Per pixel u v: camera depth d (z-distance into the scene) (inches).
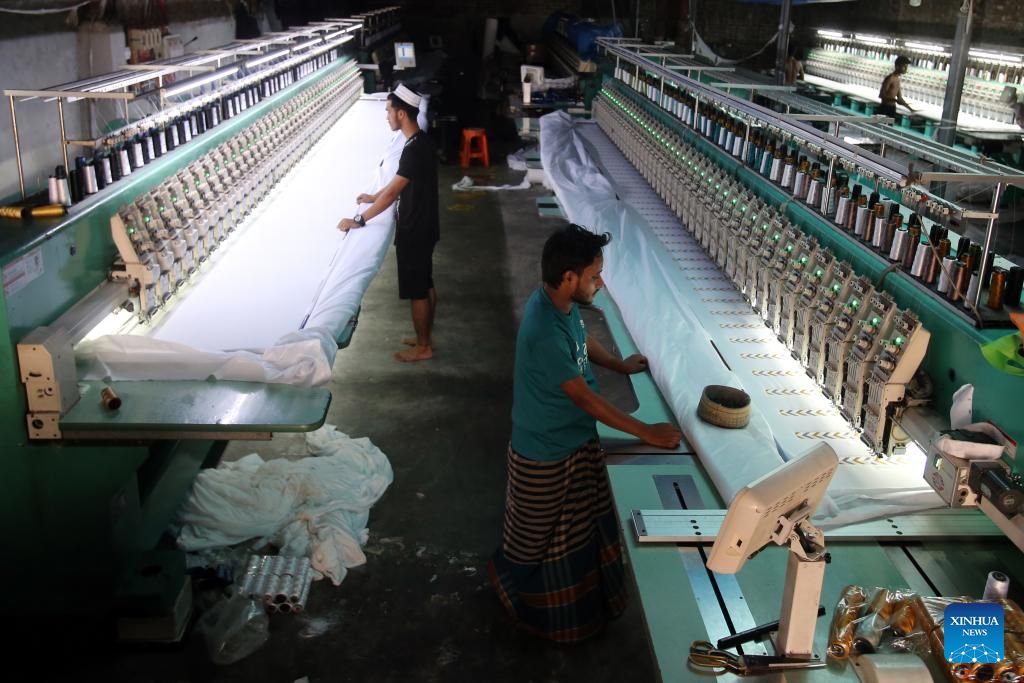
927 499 99.7
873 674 65.9
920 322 103.3
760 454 109.3
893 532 95.0
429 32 615.5
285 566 129.5
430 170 192.1
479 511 150.9
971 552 93.3
